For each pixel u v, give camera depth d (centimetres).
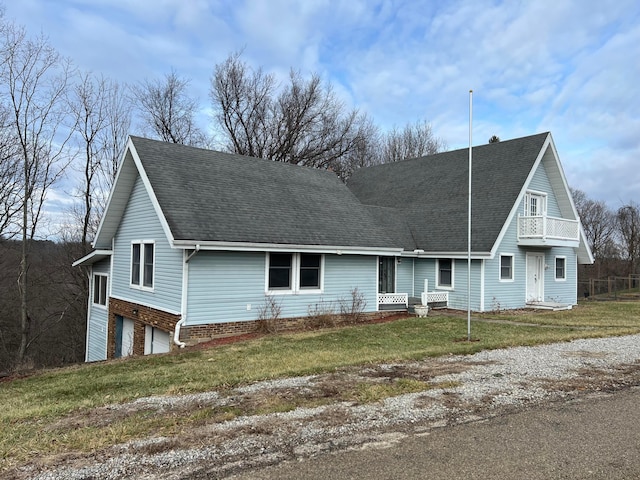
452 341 1153
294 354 991
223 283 1287
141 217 1528
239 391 684
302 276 1475
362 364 866
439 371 807
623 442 491
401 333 1291
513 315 1717
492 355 955
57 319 2580
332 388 694
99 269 1944
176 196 1308
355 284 1612
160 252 1380
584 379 755
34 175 2144
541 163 2084
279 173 1789
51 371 984
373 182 2622
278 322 1391
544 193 2084
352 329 1370
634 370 820
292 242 1376
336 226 1593
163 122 3431
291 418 559
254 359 944
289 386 709
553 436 507
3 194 2134
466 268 1856
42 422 558
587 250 2278
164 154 1488
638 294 3203
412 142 4569
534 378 759
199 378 784
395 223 2055
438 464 436
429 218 2064
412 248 1911
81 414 588
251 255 1348
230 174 1585
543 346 1060
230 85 3631
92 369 959
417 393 667
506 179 1928
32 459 445
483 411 591
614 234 5578
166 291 1324
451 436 506
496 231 1753
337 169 3956
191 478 407
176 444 480
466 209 1956
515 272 1947
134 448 470
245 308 1329
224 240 1230
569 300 2253
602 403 629
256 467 428
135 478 407
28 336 2169
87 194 2636
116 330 1722
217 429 523
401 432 517
